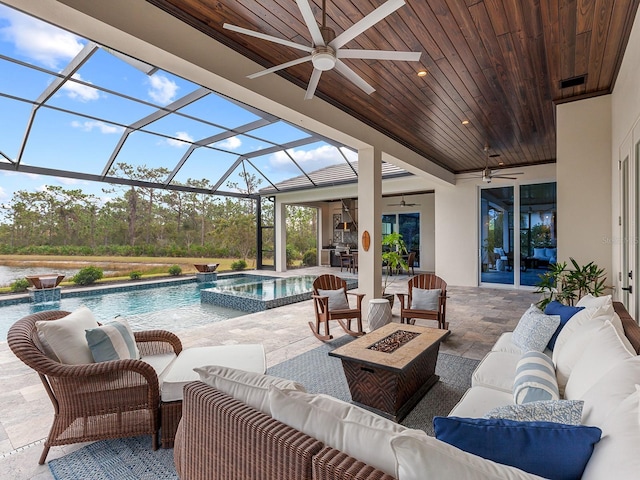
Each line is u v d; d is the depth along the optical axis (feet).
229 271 38.78
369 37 9.19
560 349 7.03
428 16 8.29
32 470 6.16
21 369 10.98
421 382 9.21
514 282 26.61
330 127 13.42
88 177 24.77
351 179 30.63
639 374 3.67
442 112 14.85
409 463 2.72
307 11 6.09
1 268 24.13
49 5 6.47
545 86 12.34
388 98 13.33
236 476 3.87
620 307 8.98
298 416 3.68
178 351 8.82
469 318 17.61
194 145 24.84
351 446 3.28
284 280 30.04
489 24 8.64
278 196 39.96
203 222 36.32
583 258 13.21
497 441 3.11
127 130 21.20
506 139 18.93
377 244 16.93
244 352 8.37
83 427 6.51
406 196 40.57
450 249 29.12
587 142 13.08
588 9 8.08
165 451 6.69
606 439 2.89
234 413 3.94
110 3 7.11
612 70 11.19
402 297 14.53
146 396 6.71
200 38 8.78
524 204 26.02
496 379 6.91
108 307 23.08
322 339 13.88
